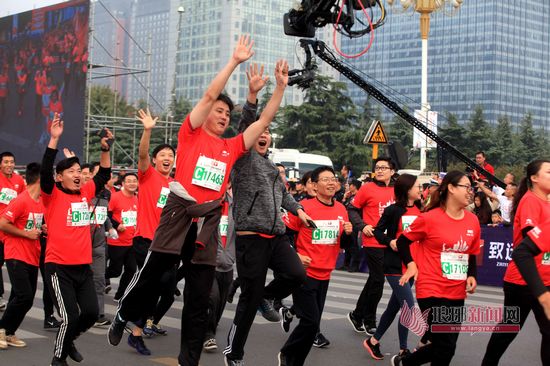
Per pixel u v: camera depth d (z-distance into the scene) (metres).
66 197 6.73
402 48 112.31
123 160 49.12
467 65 107.69
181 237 5.39
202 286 5.54
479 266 14.68
